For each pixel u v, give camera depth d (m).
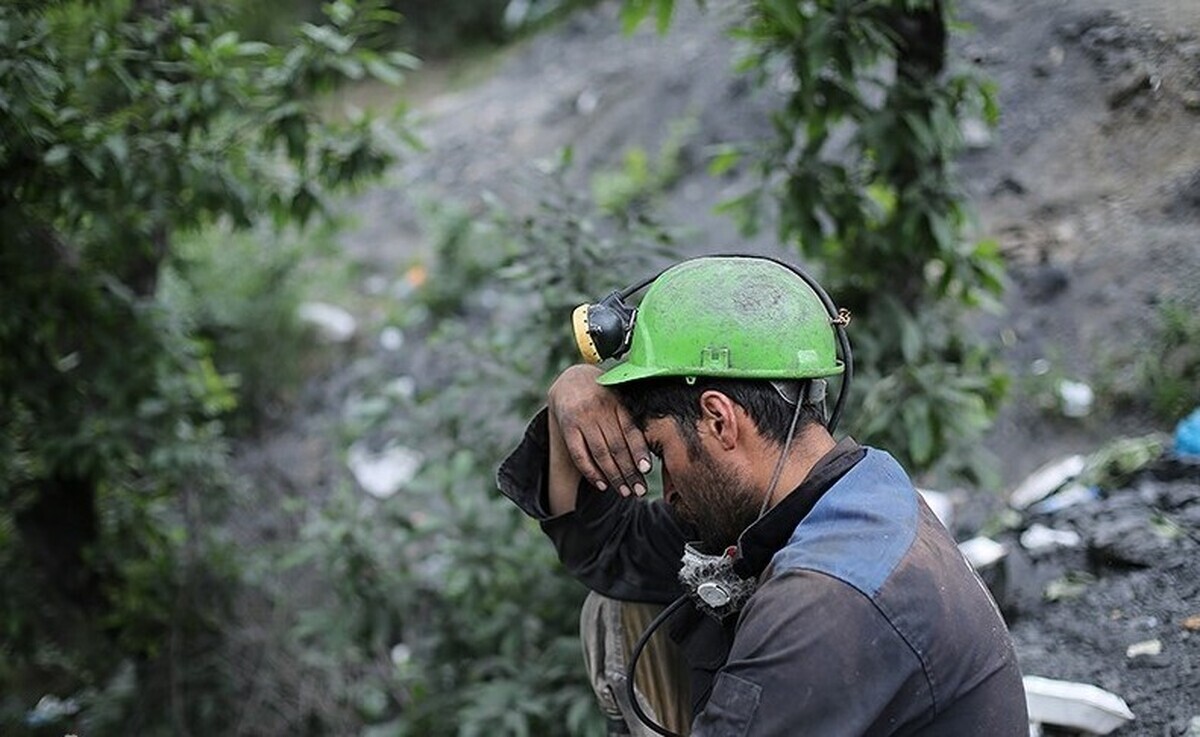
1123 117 3.94
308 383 7.42
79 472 3.88
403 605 4.14
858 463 1.68
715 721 1.53
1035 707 2.56
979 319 5.37
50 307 3.74
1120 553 3.05
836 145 5.98
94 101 3.58
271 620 4.50
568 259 3.45
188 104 3.52
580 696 3.57
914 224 3.18
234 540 4.79
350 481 6.07
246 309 7.39
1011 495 4.47
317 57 3.70
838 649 1.49
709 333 1.67
